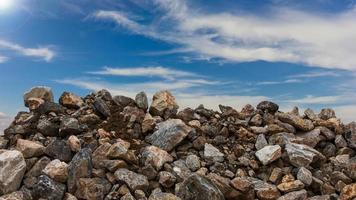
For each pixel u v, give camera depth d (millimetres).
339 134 13297
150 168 10602
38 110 13102
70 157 11172
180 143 11898
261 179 11273
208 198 9609
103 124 12586
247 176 11219
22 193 10062
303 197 10523
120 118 12906
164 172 10547
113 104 13688
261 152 11805
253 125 13672
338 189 10969
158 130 12133
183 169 10922
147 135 12469
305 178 11008
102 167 10664
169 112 13422
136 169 10773
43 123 12227
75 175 10344
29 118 12688
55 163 10609
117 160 10703
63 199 10062
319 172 11562
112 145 11031
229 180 10742
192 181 9852
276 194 10594
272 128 13086
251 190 10570
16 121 12812
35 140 11898
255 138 12789
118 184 10234
